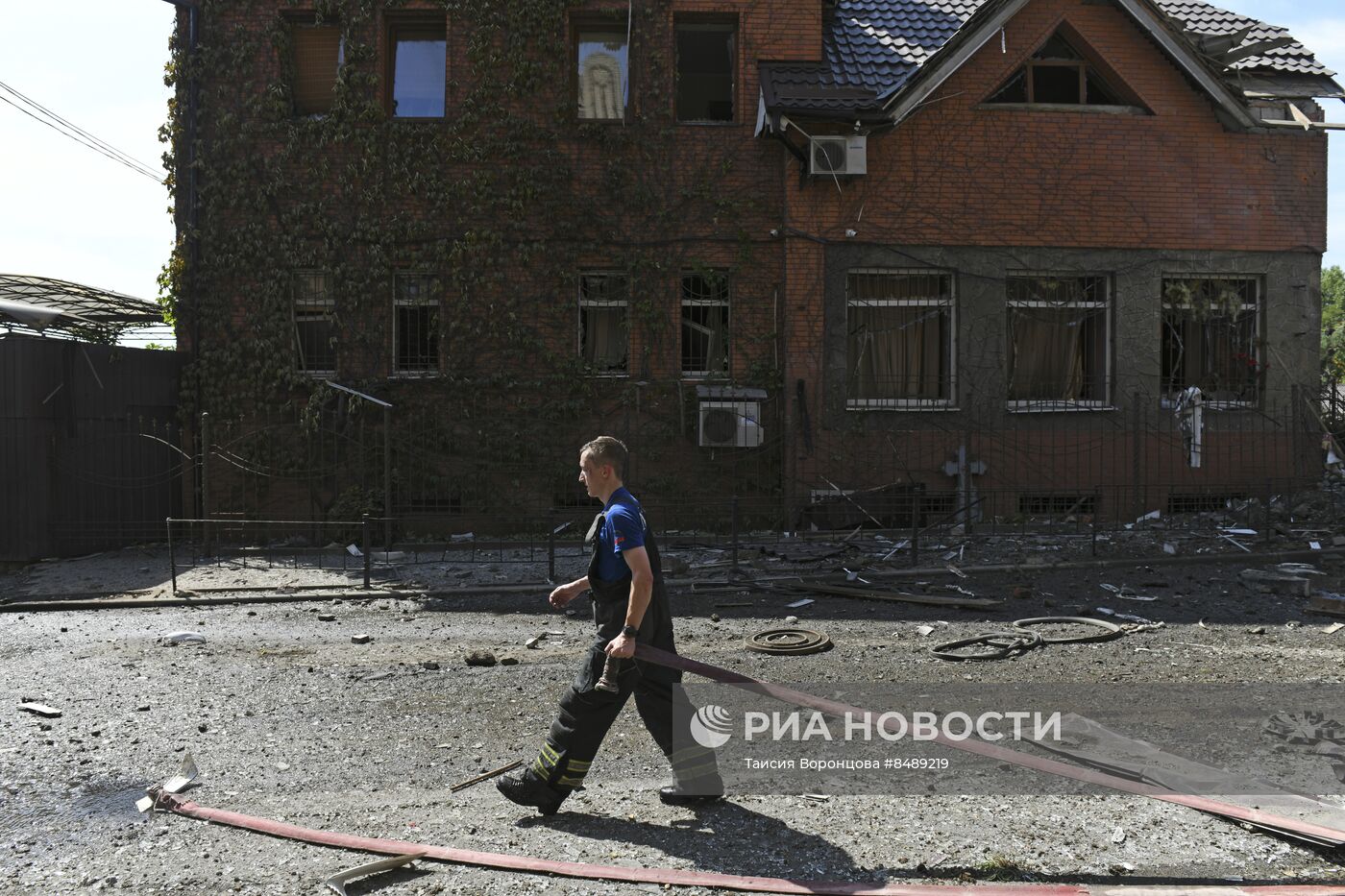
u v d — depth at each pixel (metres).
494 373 13.77
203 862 3.97
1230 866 3.88
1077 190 13.86
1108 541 11.69
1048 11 13.75
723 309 14.07
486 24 13.80
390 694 6.45
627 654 4.17
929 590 9.59
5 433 11.60
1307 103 14.20
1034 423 13.79
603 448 4.44
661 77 13.90
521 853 4.03
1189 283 14.26
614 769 5.05
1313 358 14.15
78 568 11.43
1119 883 3.74
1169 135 13.96
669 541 12.50
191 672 7.00
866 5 15.05
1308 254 14.16
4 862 3.99
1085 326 14.17
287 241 13.70
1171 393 14.16
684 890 3.69
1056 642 7.62
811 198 13.63
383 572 10.80
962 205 13.73
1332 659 7.05
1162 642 7.62
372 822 4.38
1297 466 13.78
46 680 6.81
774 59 13.96
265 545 13.09
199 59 13.79
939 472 13.62
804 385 13.56
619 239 13.84
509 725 5.80
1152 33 13.53
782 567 10.68
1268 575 9.48
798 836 4.16
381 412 13.57
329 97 14.18
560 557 11.65
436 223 13.79
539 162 13.81
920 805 4.51
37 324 11.91
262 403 13.70
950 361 13.88
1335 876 3.79
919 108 13.65
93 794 4.75
